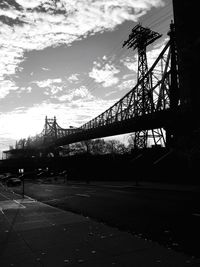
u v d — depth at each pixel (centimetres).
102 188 3425
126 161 4809
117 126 7044
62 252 764
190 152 3259
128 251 739
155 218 1259
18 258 739
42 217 1375
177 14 4181
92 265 652
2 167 12462
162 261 651
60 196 2733
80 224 1144
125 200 2025
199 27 3850
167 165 3509
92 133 8531
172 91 5075
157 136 6731
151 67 6500
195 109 3775
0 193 3734
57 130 14662
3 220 1358
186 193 2261
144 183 3569
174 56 5209
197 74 3812
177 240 877
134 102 7225
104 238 888
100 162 5400
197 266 616
